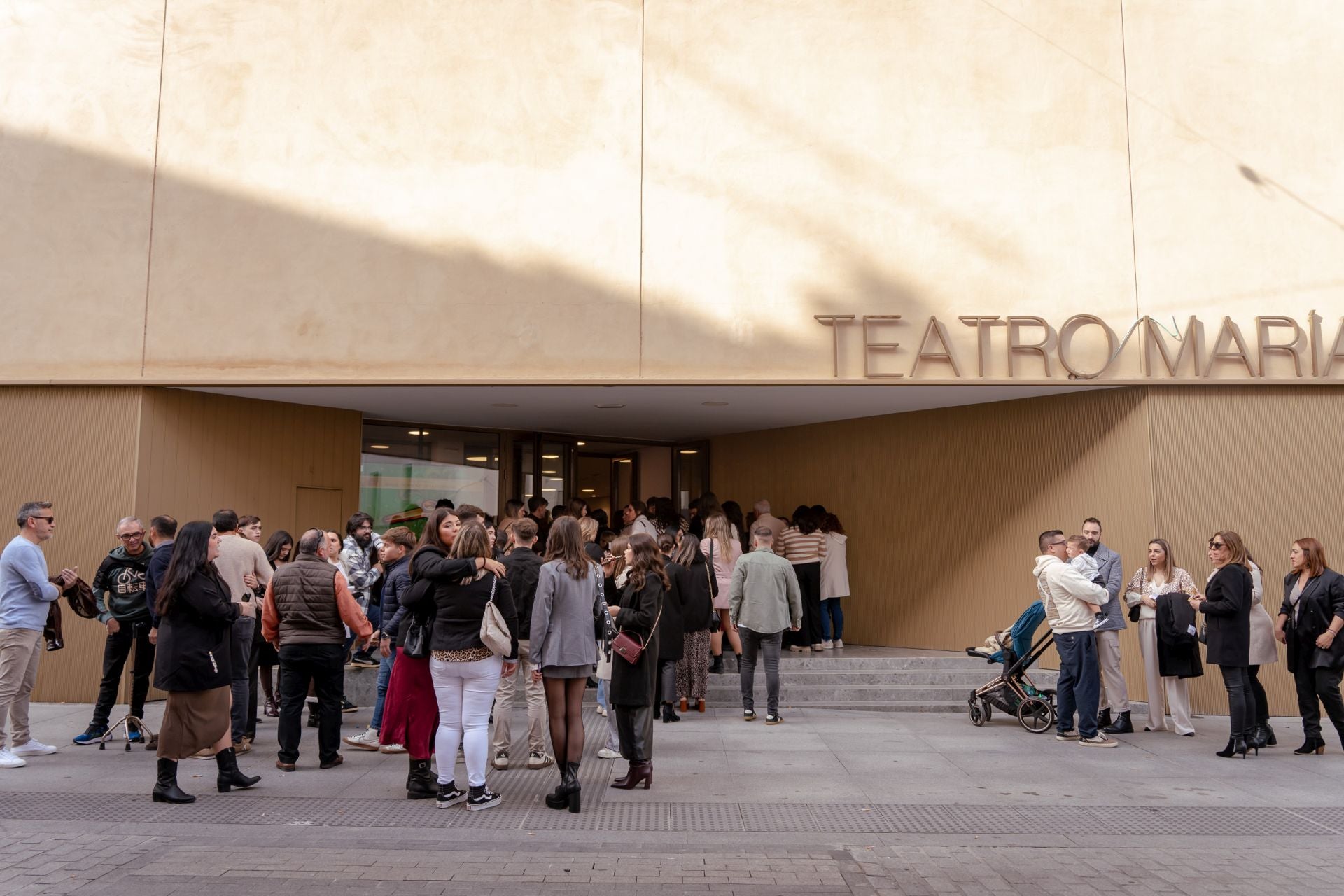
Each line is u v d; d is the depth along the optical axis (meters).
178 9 10.85
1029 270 10.68
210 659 6.33
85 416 10.49
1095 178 10.76
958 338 10.62
